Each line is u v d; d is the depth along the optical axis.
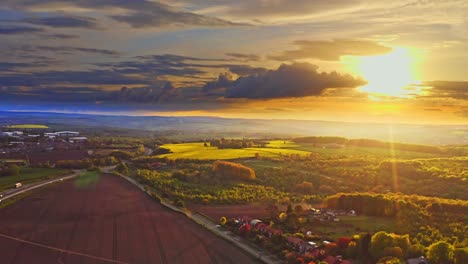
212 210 129.12
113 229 113.19
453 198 133.25
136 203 141.88
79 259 92.75
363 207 119.38
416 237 94.19
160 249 97.75
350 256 83.69
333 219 112.06
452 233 97.12
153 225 116.19
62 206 138.12
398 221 108.44
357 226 105.00
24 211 131.75
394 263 75.81
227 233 106.75
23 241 104.12
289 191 157.25
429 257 79.38
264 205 134.50
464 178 151.88
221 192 152.62
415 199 125.19
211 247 97.69
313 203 136.88
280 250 91.06
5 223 118.88
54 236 107.75
